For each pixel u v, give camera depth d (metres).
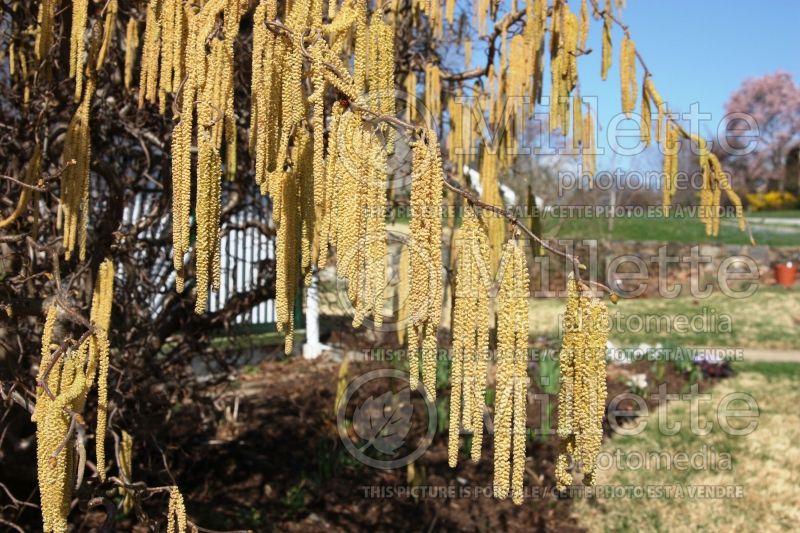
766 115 21.84
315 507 5.00
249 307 4.99
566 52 3.03
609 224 11.54
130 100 3.96
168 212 4.17
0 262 3.53
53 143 3.76
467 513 5.10
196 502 4.82
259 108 1.71
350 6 1.82
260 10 1.68
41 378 1.85
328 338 9.66
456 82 4.20
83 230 2.46
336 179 1.64
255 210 5.36
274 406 6.98
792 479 5.59
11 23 3.66
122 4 3.65
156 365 4.48
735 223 14.33
